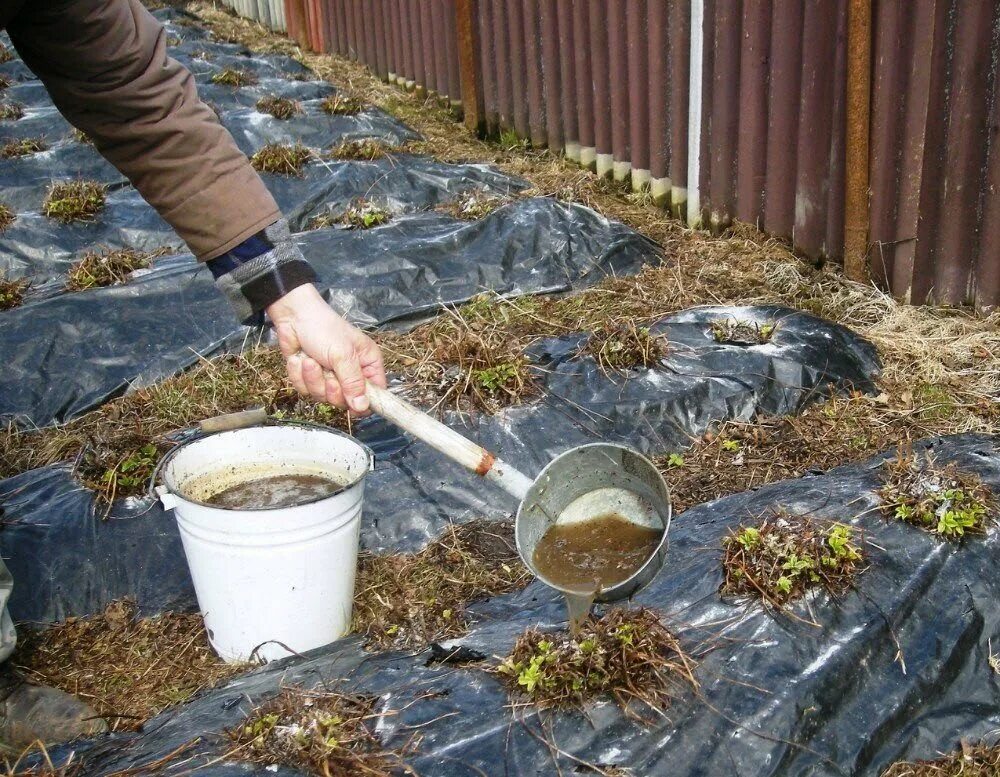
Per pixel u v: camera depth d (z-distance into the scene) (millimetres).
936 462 3621
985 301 5102
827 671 2734
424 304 5645
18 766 2781
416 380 4574
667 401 4441
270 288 2469
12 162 7402
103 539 3750
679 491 4062
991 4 4641
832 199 5625
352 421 4430
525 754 2531
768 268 5844
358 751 2578
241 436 3297
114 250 6293
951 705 2770
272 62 10867
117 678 3299
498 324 5348
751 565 3021
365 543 3830
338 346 2492
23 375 5133
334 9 11352
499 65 8344
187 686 3221
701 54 6180
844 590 2975
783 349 4719
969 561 3086
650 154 6895
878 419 4398
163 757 2629
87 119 2350
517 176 7453
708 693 2676
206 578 3109
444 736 2605
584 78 7355
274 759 2562
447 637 3205
